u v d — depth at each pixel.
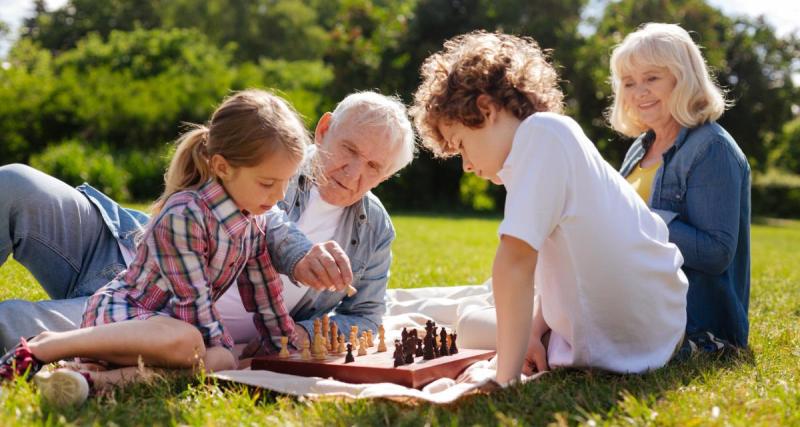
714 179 3.73
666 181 3.89
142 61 25.94
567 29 26.59
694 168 3.79
